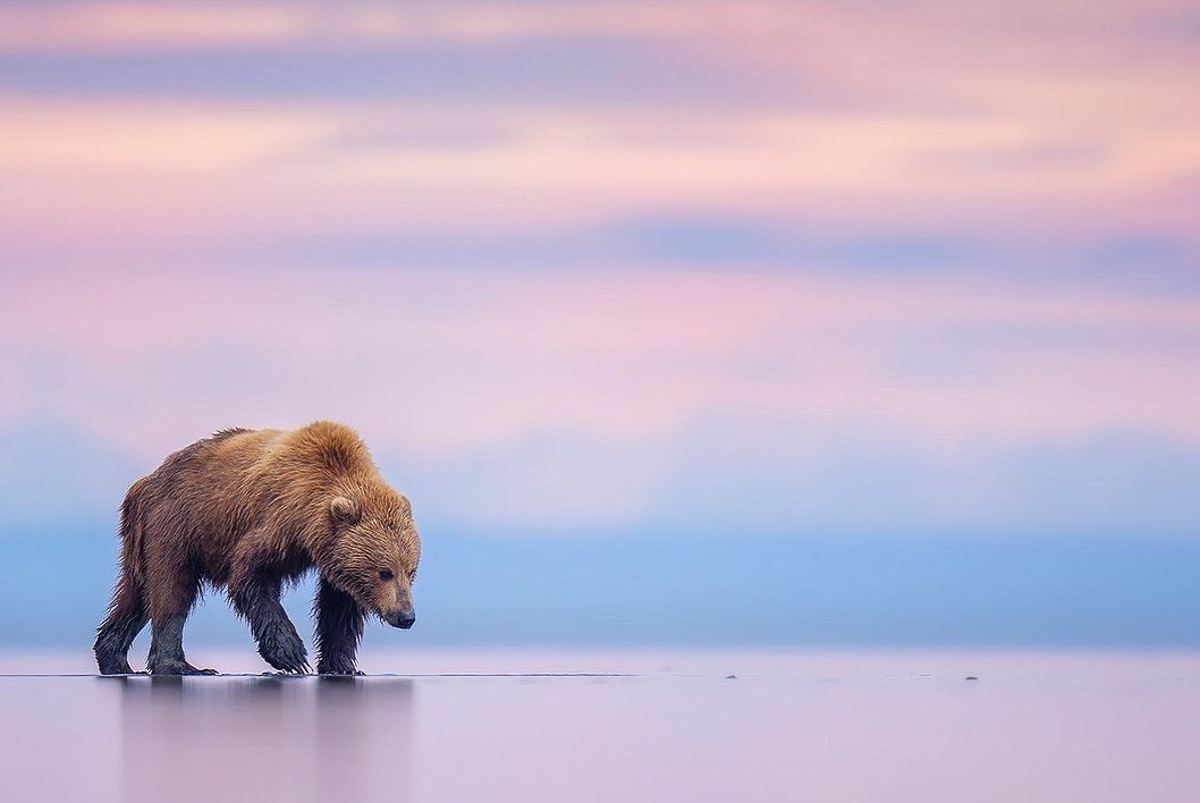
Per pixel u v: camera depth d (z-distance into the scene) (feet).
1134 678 224.12
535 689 184.55
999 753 124.67
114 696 167.43
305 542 182.50
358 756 117.80
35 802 96.63
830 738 133.80
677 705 164.55
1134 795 104.22
